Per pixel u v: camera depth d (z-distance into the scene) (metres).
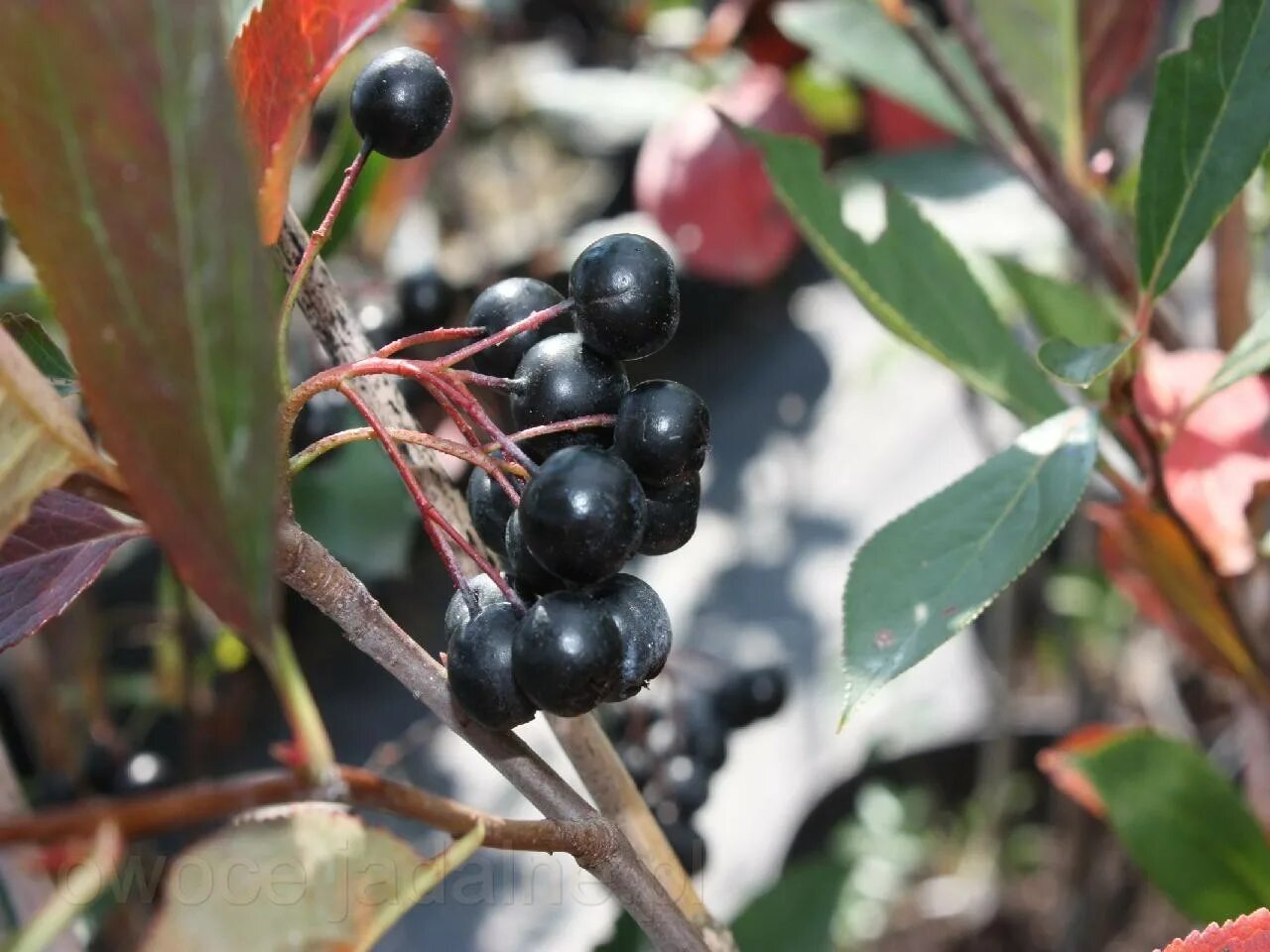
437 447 0.15
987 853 0.54
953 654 0.55
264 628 0.12
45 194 0.11
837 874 0.31
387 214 0.43
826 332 0.65
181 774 0.41
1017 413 0.23
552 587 0.15
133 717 0.46
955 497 0.18
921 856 0.52
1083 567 0.46
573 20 0.48
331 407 0.27
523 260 0.51
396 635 0.15
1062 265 0.41
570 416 0.15
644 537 0.16
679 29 0.50
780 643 0.51
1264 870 0.26
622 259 0.15
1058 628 0.56
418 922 0.37
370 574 0.31
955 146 0.40
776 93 0.43
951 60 0.33
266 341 0.11
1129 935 0.49
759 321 0.65
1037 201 0.38
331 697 0.48
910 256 0.23
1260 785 0.31
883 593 0.18
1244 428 0.23
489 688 0.14
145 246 0.11
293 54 0.15
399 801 0.13
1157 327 0.28
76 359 0.11
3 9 0.11
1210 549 0.23
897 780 0.54
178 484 0.11
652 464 0.15
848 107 0.47
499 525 0.16
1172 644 0.46
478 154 0.70
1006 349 0.23
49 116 0.11
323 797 0.13
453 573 0.15
